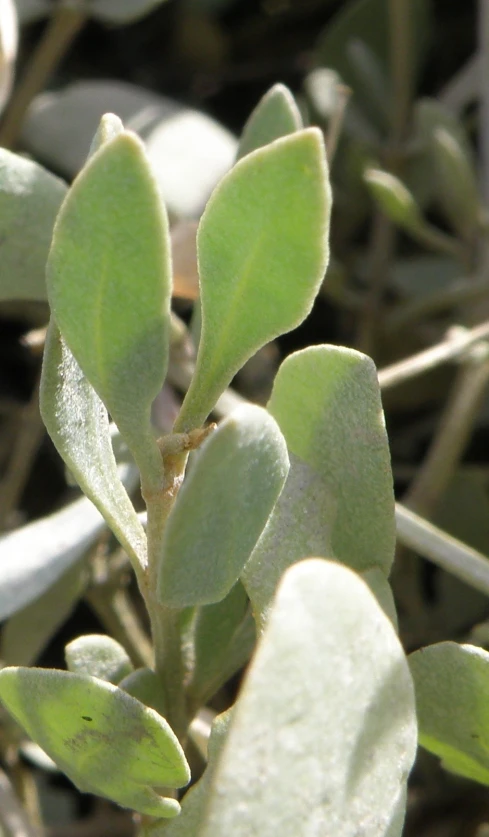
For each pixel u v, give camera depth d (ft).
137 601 0.97
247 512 0.49
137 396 0.50
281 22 1.47
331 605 0.47
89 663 0.58
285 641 0.45
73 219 0.47
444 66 1.44
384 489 0.55
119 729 0.51
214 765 0.53
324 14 1.47
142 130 1.02
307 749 0.46
